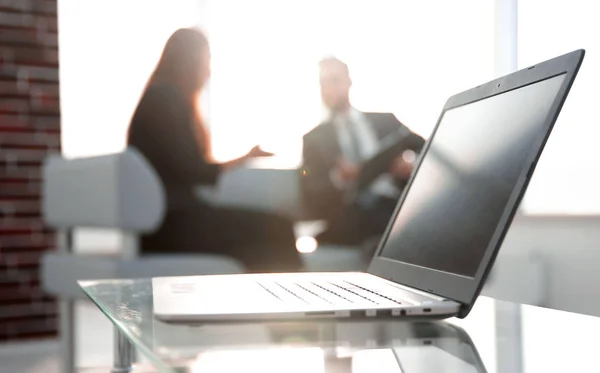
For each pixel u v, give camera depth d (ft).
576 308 13.02
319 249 8.91
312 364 1.95
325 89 10.09
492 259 2.41
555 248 13.58
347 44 16.14
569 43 14.14
